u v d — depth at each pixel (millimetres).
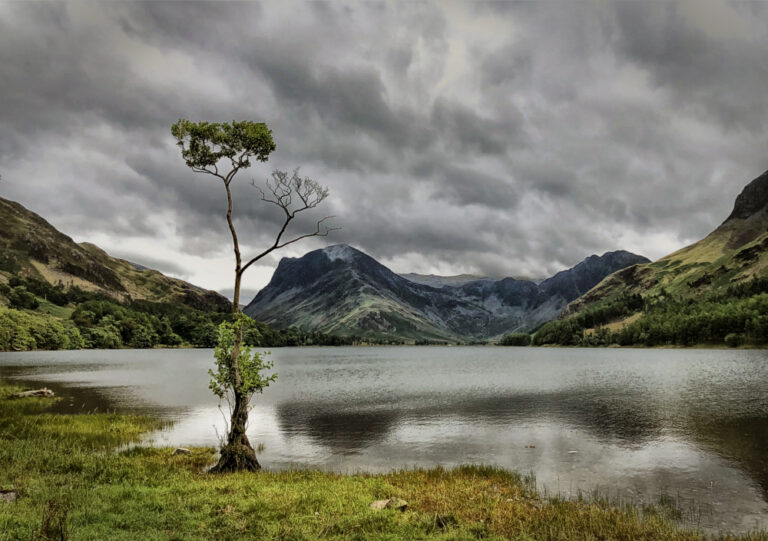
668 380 79250
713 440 32031
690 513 17797
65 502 14062
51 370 105500
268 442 32000
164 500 15172
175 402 52219
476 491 18297
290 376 101750
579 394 61406
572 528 13781
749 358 147375
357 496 16531
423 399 57906
